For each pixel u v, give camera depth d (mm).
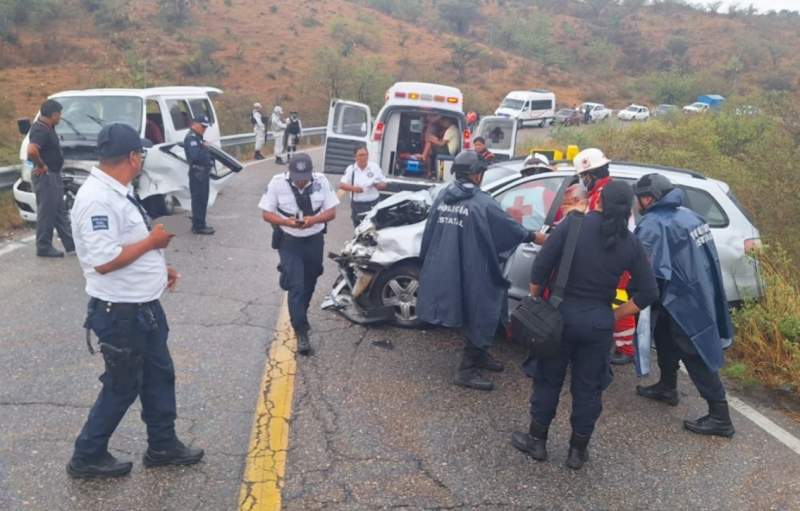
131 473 3754
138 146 3434
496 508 3666
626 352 5422
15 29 37250
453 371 5375
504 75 59500
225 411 4504
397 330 6160
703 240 4680
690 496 3902
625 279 5125
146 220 3570
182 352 5398
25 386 4637
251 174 15914
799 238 7586
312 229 5516
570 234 3930
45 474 3666
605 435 4578
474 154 4977
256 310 6473
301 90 39375
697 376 4613
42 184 7551
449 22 75188
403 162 11273
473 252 4914
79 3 44156
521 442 4258
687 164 12008
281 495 3648
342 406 4688
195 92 11914
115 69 33781
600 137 16266
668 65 74875
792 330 5785
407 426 4477
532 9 92500
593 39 82500
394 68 51625
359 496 3686
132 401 3611
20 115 23875
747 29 90625
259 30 50656
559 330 3846
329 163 13781
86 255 3359
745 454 4414
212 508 3494
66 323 5793
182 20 47156
